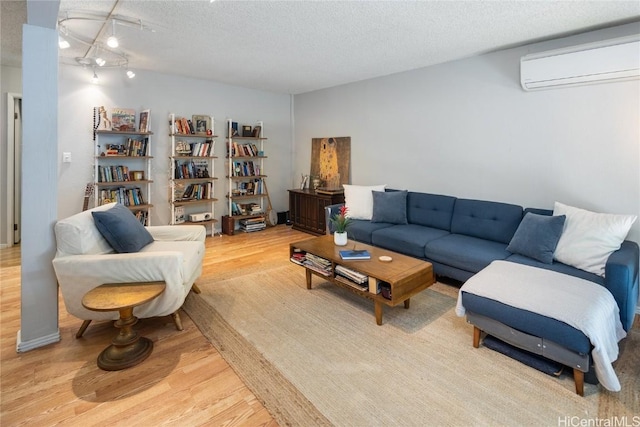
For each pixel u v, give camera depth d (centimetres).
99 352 210
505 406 166
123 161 444
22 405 165
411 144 427
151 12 258
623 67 255
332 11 253
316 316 260
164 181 478
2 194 412
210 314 262
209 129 503
